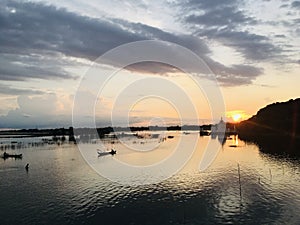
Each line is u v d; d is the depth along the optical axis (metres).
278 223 30.91
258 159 76.06
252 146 110.00
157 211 35.28
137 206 37.31
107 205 38.06
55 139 172.12
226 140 141.75
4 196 43.97
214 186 46.31
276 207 35.69
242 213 33.94
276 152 90.00
